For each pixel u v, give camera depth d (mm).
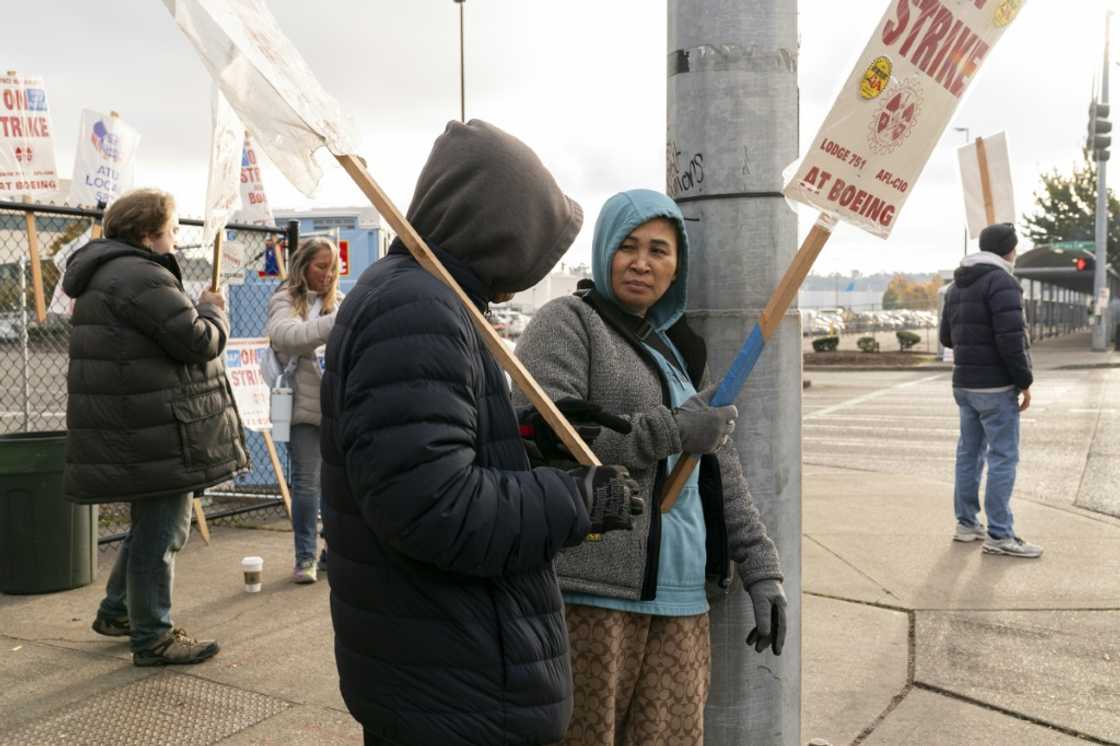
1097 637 4570
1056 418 13820
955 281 6309
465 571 1584
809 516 7336
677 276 2398
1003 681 4047
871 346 34125
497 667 1655
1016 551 6066
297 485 5430
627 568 2141
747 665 2686
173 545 4141
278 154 1734
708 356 2654
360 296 1668
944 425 14109
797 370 2727
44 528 5203
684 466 2211
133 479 3949
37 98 6598
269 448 7145
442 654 1633
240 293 8125
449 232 1729
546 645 1719
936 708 3791
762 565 2352
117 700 3775
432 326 1581
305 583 5430
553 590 1762
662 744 2236
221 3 1654
